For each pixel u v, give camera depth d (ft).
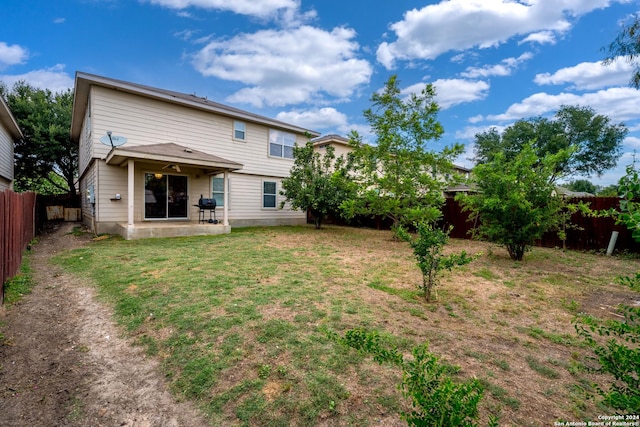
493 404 6.73
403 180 29.84
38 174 59.36
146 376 8.16
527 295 14.25
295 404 6.83
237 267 18.13
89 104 33.42
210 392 7.37
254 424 6.39
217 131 40.06
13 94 54.90
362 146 32.27
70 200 56.54
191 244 26.13
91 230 34.37
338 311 11.72
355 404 6.79
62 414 6.89
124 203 33.06
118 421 6.69
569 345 9.52
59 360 8.96
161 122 35.29
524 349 9.23
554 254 24.36
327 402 6.85
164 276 16.07
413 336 9.86
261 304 12.24
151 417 6.77
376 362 8.25
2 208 13.08
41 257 21.31
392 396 6.98
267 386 7.45
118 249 23.59
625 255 23.41
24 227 22.16
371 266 19.45
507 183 20.61
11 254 15.23
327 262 20.27
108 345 9.73
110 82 31.01
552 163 20.24
